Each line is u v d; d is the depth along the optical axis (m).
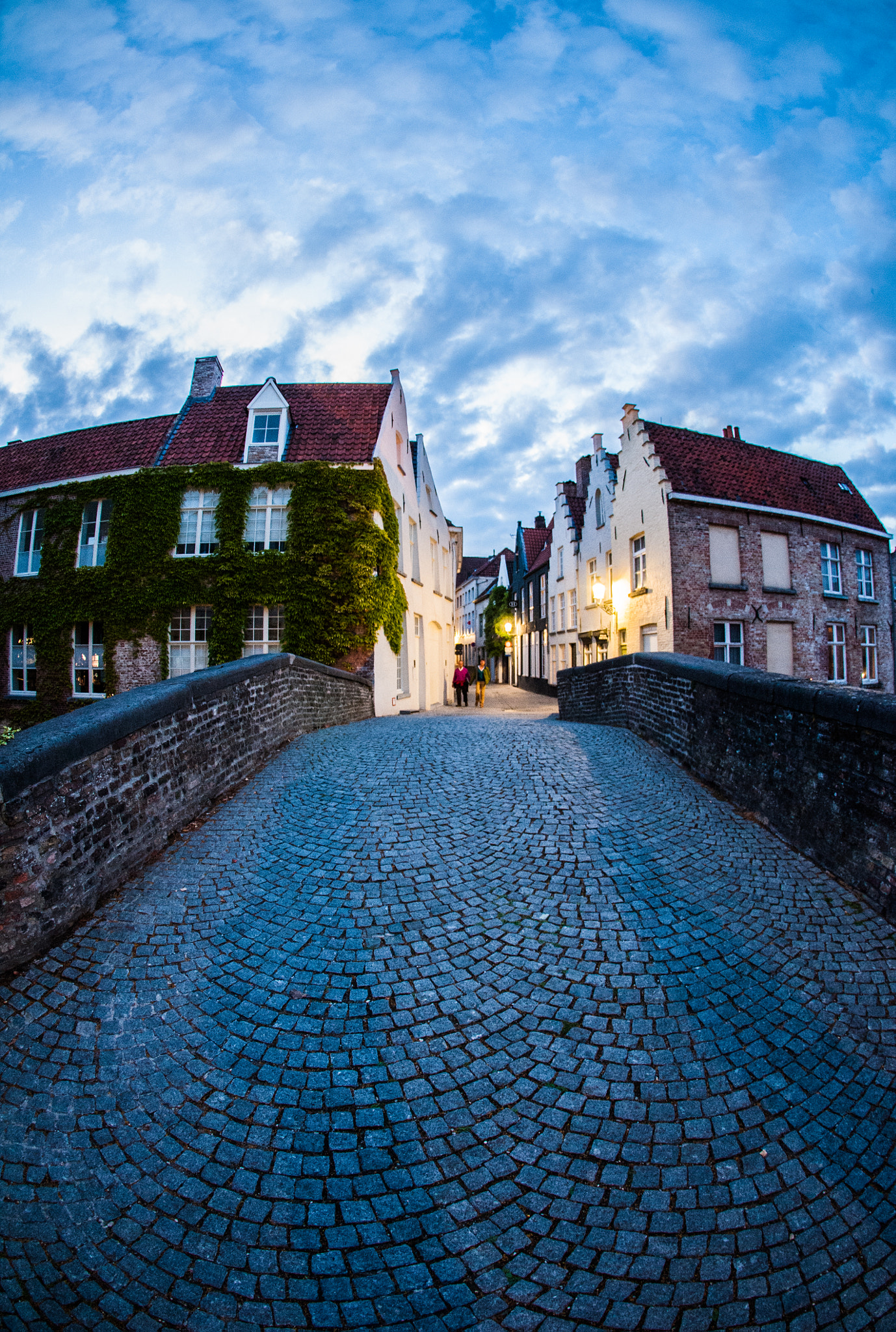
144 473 15.96
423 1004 3.13
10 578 17.45
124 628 15.90
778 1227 2.10
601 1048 2.85
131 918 3.82
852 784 4.07
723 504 16.91
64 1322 1.86
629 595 18.70
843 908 3.85
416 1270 2.00
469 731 9.00
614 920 3.80
